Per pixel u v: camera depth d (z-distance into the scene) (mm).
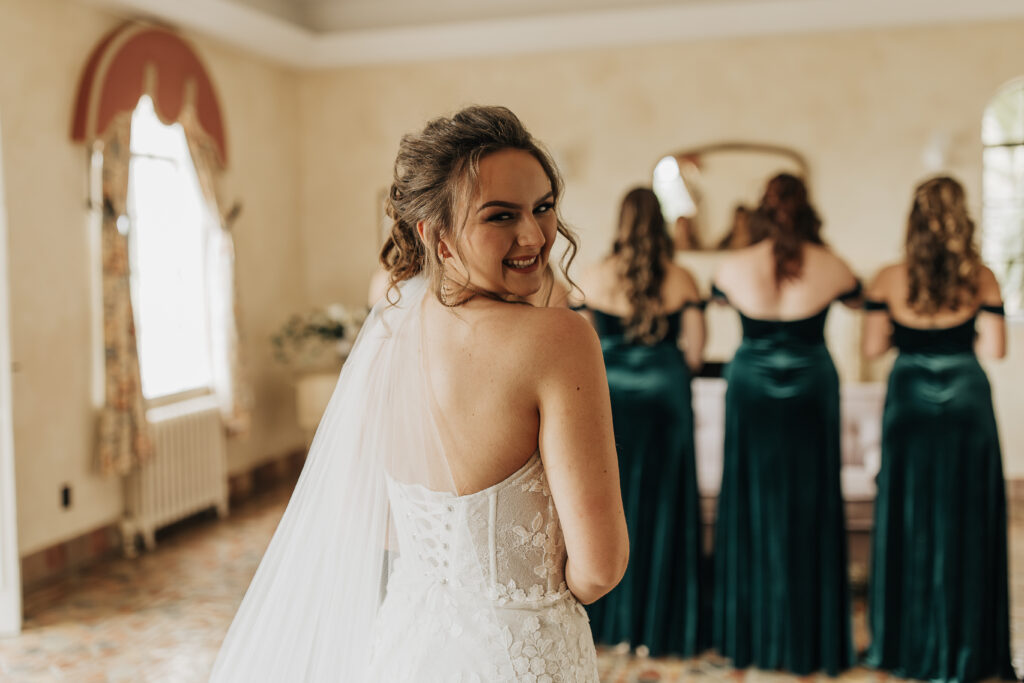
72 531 4484
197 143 5324
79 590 4234
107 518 4715
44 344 4312
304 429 6266
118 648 3561
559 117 6355
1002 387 5863
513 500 1133
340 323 5910
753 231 3152
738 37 6062
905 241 3045
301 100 6707
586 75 6301
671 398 3238
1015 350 5836
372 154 6625
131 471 4766
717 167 6141
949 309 2984
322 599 1296
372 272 6672
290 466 6523
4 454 3664
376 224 6648
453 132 1126
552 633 1152
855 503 3863
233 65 5934
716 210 6152
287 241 6555
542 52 6340
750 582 3207
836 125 5988
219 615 3895
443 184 1115
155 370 5242
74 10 4504
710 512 3926
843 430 4609
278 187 6449
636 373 3244
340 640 1272
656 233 3215
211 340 5520
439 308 1176
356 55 6340
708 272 6180
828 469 3102
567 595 1186
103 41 4625
